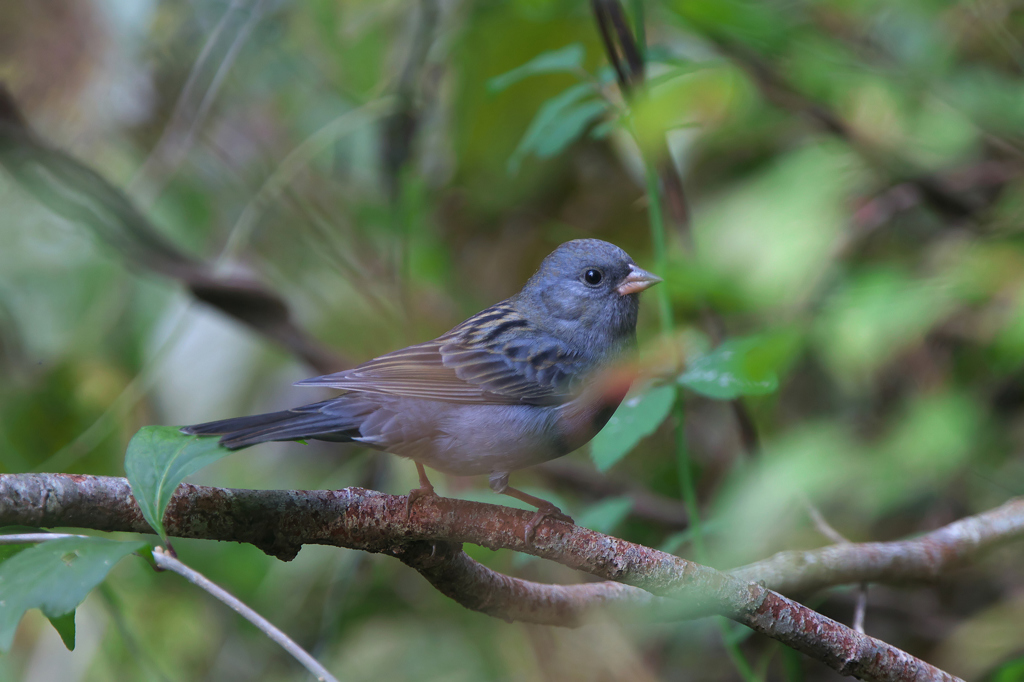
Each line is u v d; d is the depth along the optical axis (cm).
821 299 743
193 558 1183
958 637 966
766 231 851
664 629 1054
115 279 1217
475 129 1213
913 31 1003
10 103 986
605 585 738
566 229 1234
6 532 602
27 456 1196
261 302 1045
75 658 1111
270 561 1195
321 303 1270
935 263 843
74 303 1209
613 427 707
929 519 1006
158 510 508
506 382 767
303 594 1191
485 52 1167
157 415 1220
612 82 852
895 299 703
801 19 998
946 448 721
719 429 1209
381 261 1268
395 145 1226
